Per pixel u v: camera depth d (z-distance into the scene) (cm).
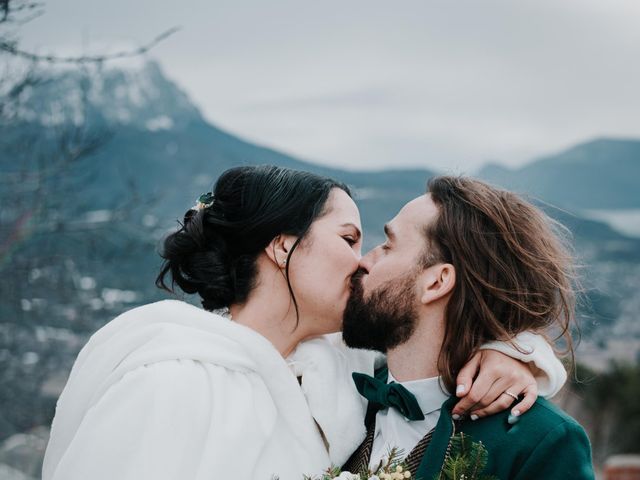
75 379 261
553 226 271
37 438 720
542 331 261
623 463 1274
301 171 281
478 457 230
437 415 258
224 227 273
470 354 250
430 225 259
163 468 229
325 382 268
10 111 523
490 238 255
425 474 238
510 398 239
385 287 260
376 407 274
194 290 282
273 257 270
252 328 273
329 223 271
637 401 2033
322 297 267
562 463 234
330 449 263
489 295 253
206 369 250
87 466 229
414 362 261
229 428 243
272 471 248
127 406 236
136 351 252
